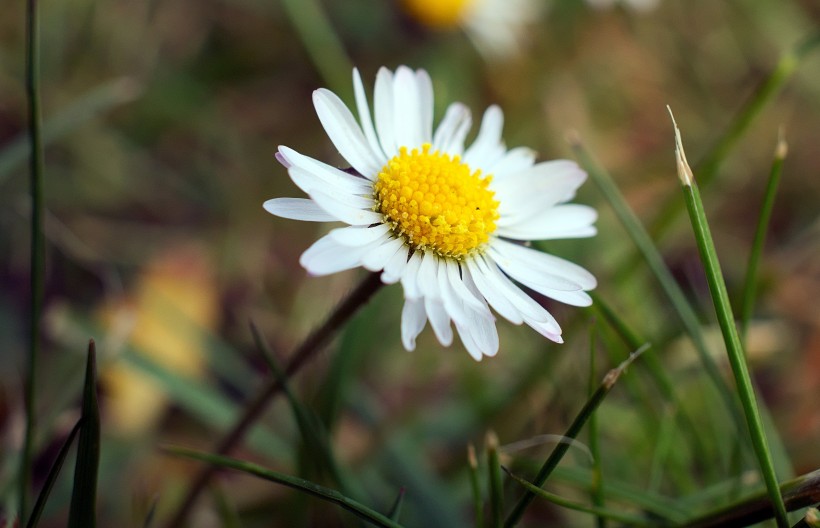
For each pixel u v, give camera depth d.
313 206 0.11
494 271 0.11
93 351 0.10
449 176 0.11
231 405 0.14
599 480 0.12
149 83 0.18
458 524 0.14
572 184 0.12
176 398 0.14
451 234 0.11
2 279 0.15
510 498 0.14
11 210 0.16
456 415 0.15
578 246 0.17
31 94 0.11
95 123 0.17
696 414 0.15
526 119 0.21
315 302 0.16
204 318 0.16
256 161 0.19
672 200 0.15
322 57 0.17
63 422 0.14
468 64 0.21
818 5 0.24
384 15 0.20
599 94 0.22
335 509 0.13
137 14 0.19
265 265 0.17
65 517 0.13
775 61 0.23
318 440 0.12
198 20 0.20
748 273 0.13
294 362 0.12
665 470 0.14
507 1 0.20
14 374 0.14
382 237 0.11
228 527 0.13
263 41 0.20
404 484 0.14
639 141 0.21
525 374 0.15
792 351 0.17
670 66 0.23
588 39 0.22
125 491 0.14
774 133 0.21
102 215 0.17
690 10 0.23
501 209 0.12
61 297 0.15
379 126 0.12
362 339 0.14
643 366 0.15
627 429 0.14
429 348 0.16
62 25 0.18
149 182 0.18
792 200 0.20
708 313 0.16
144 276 0.16
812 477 0.10
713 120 0.22
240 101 0.20
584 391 0.15
